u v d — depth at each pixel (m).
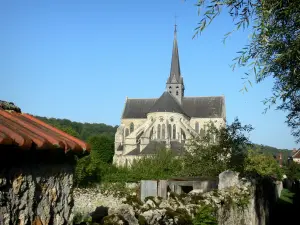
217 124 94.69
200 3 7.00
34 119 5.54
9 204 4.04
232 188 14.02
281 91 9.11
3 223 3.91
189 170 27.80
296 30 7.66
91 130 163.12
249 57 7.73
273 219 25.81
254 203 17.05
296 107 13.27
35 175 4.52
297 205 32.81
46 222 4.73
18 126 4.68
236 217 12.91
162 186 10.05
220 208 10.84
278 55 7.54
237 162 27.91
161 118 83.38
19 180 4.20
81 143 5.26
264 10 7.01
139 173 32.84
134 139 82.69
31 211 4.43
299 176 62.22
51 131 5.24
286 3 7.49
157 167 34.38
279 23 7.77
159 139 82.31
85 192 25.47
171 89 99.31
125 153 81.69
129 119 99.75
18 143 3.95
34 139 4.27
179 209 8.67
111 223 6.18
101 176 31.98
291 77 8.89
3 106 5.35
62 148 4.68
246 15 7.24
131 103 102.69
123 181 30.78
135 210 7.39
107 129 169.38
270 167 48.88
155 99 102.19
